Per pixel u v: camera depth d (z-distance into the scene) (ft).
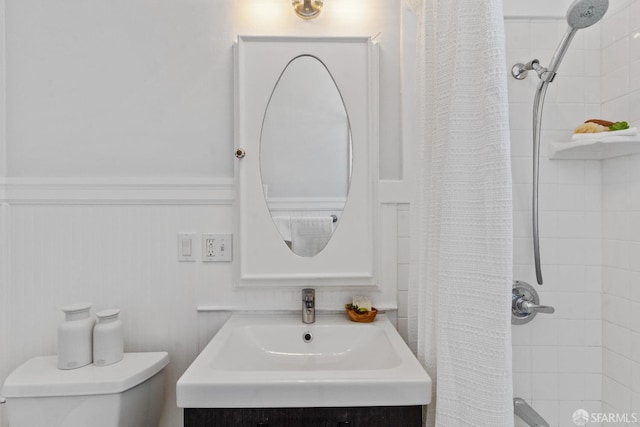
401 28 4.15
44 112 4.05
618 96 3.74
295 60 4.09
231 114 4.13
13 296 4.02
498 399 2.53
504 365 2.52
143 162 4.10
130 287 4.10
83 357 3.55
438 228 3.12
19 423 3.24
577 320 3.98
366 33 4.17
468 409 2.66
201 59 4.12
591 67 4.00
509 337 2.54
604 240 3.94
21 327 4.01
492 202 2.60
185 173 4.12
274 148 4.09
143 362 3.67
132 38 4.09
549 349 3.99
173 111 4.11
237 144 4.04
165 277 4.11
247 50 4.06
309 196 4.09
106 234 4.09
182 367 4.12
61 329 3.51
